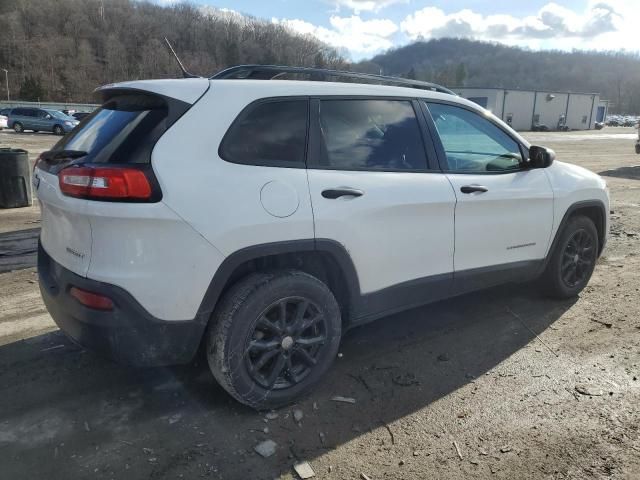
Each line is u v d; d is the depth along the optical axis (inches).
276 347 117.0
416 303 142.7
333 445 108.6
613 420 117.0
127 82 121.6
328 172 122.1
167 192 101.1
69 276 106.5
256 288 112.0
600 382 133.0
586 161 760.3
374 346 152.9
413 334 161.0
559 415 119.0
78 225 104.0
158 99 109.7
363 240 125.4
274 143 116.5
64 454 104.5
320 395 126.5
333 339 125.1
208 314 108.9
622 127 3164.4
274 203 111.7
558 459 104.6
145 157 102.5
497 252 157.2
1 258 235.8
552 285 182.1
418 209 134.6
